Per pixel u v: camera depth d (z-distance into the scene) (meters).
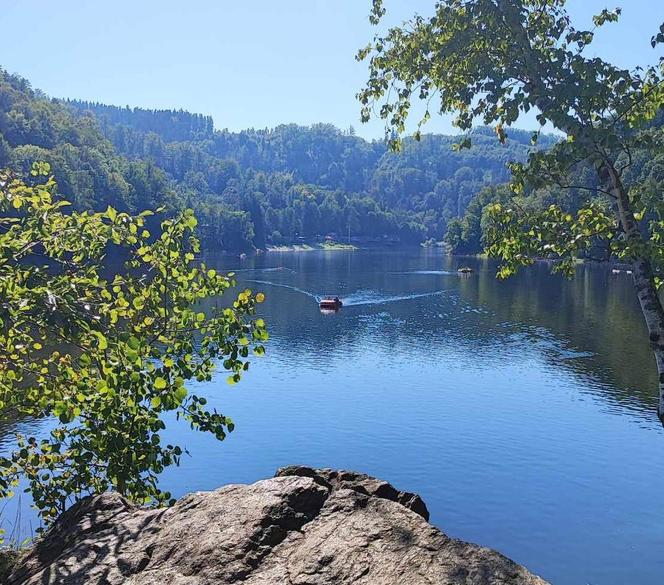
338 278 93.06
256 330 6.89
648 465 20.38
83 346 6.41
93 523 5.01
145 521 4.84
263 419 25.45
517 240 7.37
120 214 6.98
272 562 4.09
